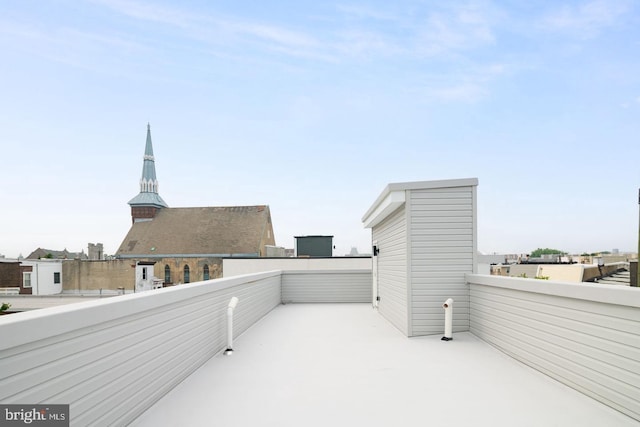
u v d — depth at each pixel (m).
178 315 3.60
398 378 3.78
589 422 2.71
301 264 20.02
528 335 4.17
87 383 2.16
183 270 41.03
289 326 6.93
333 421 2.75
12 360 1.64
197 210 48.22
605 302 2.95
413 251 5.90
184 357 3.74
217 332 4.86
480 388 3.47
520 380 3.69
